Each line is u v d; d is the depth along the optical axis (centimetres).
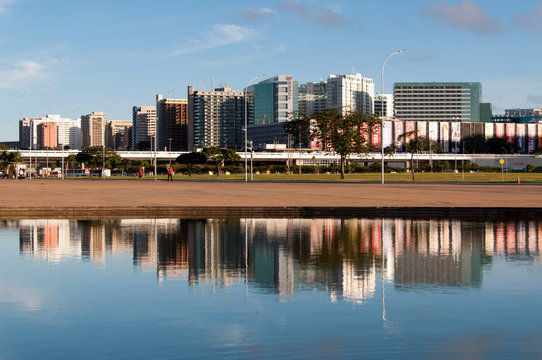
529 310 865
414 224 2144
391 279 1098
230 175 12850
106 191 4519
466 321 807
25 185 6247
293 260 1321
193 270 1194
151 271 1183
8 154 16862
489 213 2539
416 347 701
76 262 1291
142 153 18750
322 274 1150
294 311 861
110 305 898
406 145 9138
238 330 769
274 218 2381
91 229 1945
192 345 711
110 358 669
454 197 3662
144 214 2530
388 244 1592
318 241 1652
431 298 943
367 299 936
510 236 1777
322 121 10000
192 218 2377
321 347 702
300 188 5266
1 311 865
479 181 8294
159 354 681
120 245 1564
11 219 2311
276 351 688
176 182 7694
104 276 1128
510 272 1172
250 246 1552
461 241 1661
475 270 1196
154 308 880
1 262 1291
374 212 2595
